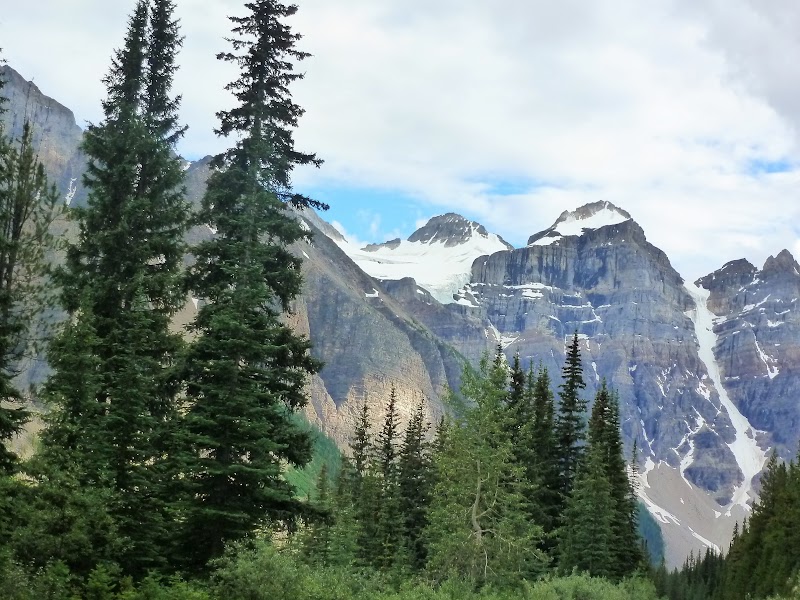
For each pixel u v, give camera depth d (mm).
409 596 29422
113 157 32469
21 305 27250
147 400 27406
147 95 35469
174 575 24969
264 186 30844
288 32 31438
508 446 42125
